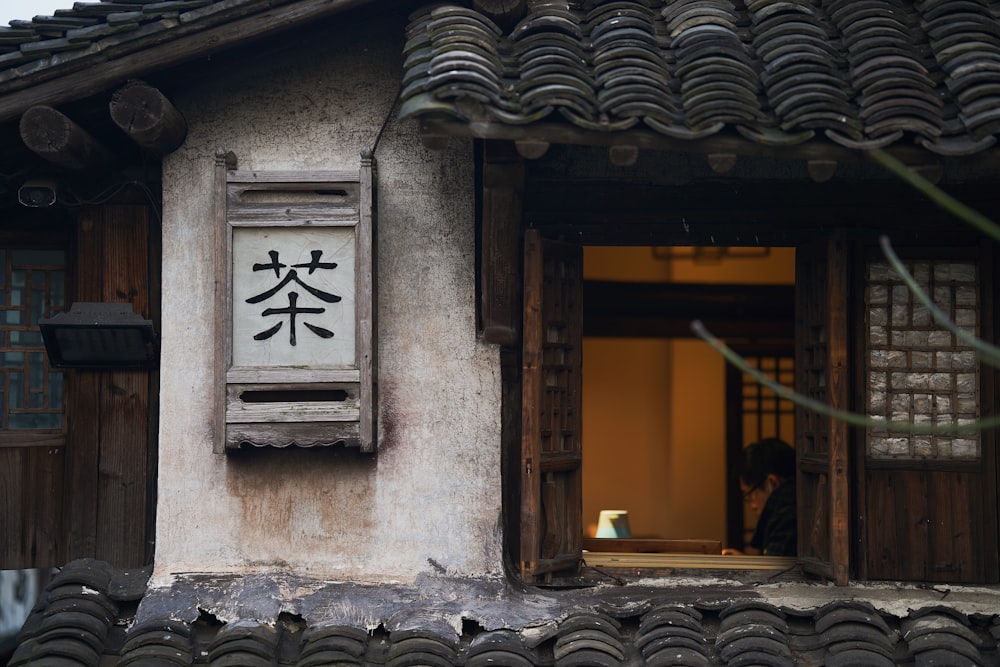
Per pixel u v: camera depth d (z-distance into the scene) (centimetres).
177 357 607
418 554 602
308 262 584
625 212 629
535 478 600
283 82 621
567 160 626
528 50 546
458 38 535
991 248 616
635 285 1103
